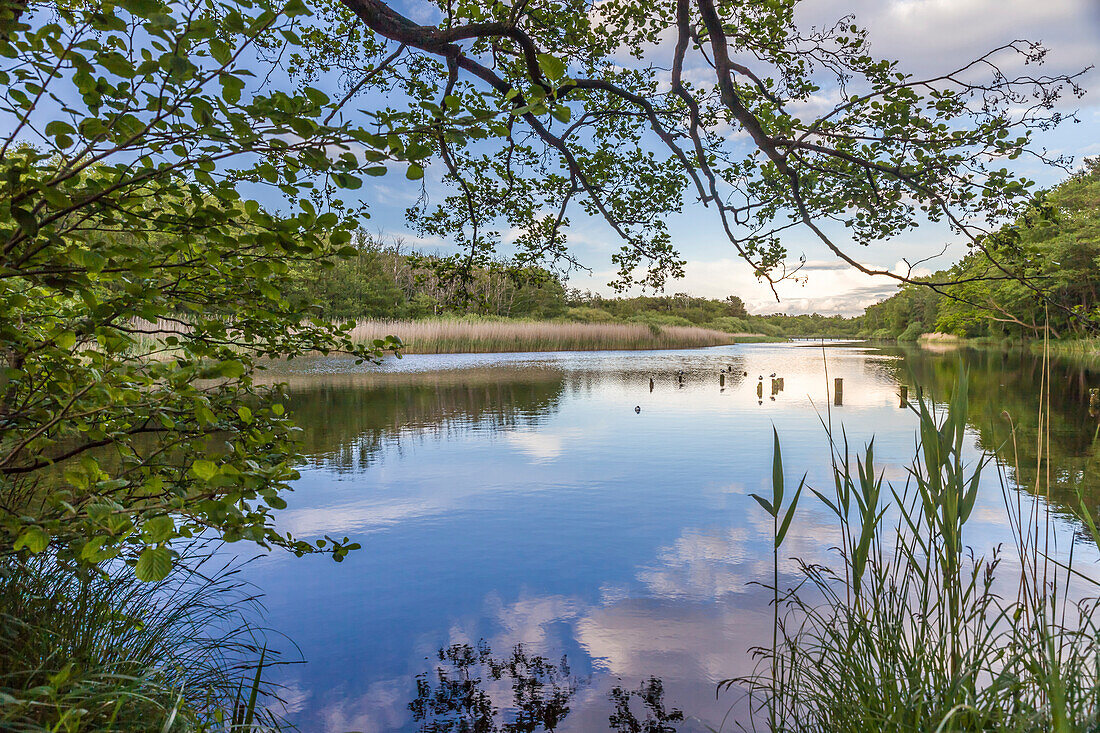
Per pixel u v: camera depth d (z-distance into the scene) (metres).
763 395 16.41
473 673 3.29
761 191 5.49
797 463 8.38
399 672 3.30
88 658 2.45
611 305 74.69
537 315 57.97
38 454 2.29
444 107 1.79
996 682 1.92
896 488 6.84
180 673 2.78
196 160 1.63
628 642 3.63
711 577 4.56
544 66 1.86
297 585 4.39
